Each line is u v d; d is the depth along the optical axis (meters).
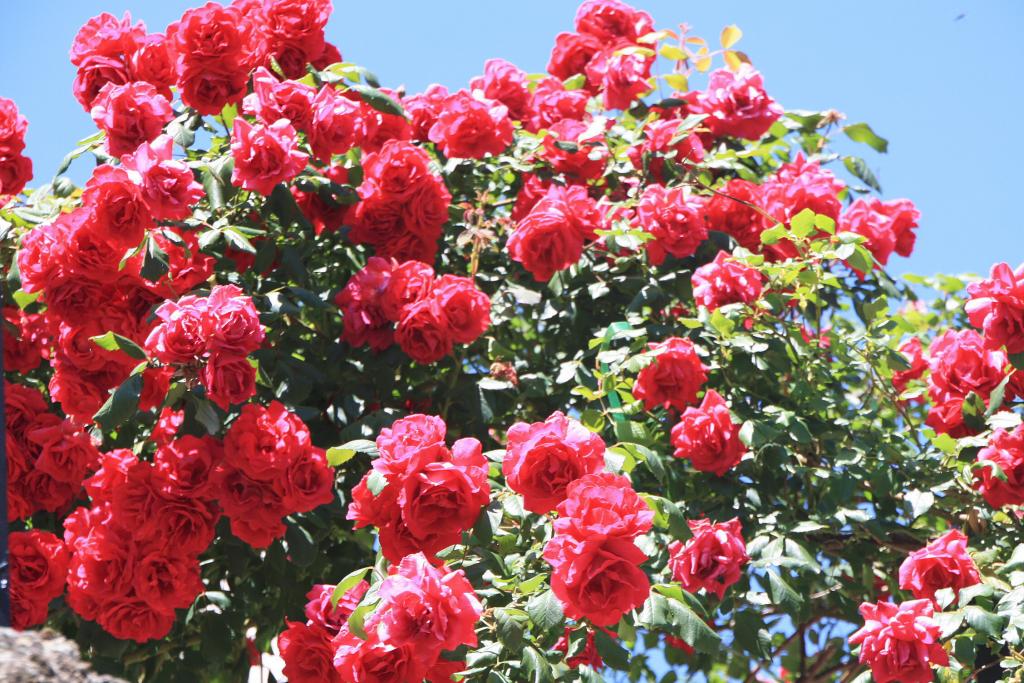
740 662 4.03
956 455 3.00
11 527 2.95
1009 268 2.82
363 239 3.19
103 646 2.85
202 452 2.61
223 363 2.49
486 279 3.30
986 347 2.87
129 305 2.83
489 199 3.49
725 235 3.39
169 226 2.90
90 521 2.72
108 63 3.12
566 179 3.58
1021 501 2.87
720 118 3.71
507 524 2.53
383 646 2.08
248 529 2.61
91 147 3.25
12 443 2.84
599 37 4.03
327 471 2.58
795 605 2.73
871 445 3.17
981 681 2.86
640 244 3.25
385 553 2.17
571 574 1.92
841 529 3.26
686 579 2.60
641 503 1.98
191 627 3.09
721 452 2.84
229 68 3.04
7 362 3.09
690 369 2.88
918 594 2.69
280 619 3.08
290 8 3.33
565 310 3.34
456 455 2.15
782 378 3.34
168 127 3.14
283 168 2.87
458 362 3.05
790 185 3.46
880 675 2.50
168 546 2.64
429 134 3.38
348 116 3.09
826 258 3.07
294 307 2.85
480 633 2.35
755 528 2.95
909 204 3.67
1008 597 2.57
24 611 2.70
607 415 2.85
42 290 2.78
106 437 3.06
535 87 3.91
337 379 3.08
